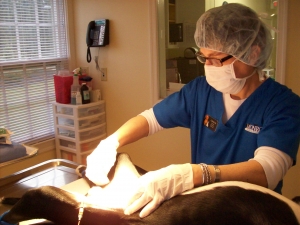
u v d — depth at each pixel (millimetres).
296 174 1860
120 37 2350
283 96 983
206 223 604
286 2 1681
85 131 2385
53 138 2535
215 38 990
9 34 2168
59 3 2479
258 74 1052
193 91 1199
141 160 2465
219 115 1101
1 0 2090
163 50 2182
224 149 1087
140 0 2189
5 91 2184
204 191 696
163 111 1218
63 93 2355
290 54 1751
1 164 1487
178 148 2244
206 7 1956
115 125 2539
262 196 646
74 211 677
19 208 721
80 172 1193
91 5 2445
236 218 601
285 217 602
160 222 637
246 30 979
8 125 2232
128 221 657
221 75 1011
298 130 894
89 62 2568
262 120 1001
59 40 2529
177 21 2072
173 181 764
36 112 2410
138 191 737
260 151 880
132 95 2387
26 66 2299
